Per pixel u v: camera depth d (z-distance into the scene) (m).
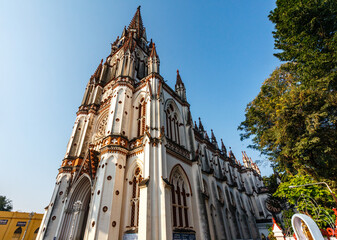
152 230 15.16
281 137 17.06
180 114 29.97
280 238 14.02
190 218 20.64
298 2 17.16
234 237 32.06
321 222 16.59
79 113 33.41
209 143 45.31
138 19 59.50
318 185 18.66
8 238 41.50
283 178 26.88
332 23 16.39
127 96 27.06
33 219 45.75
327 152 15.77
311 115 14.77
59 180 26.42
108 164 20.45
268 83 25.44
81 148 28.59
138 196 19.00
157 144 20.16
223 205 35.12
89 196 24.69
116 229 17.33
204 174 32.09
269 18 20.05
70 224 22.27
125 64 31.28
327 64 15.57
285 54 18.95
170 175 20.38
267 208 54.41
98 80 39.56
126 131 24.11
